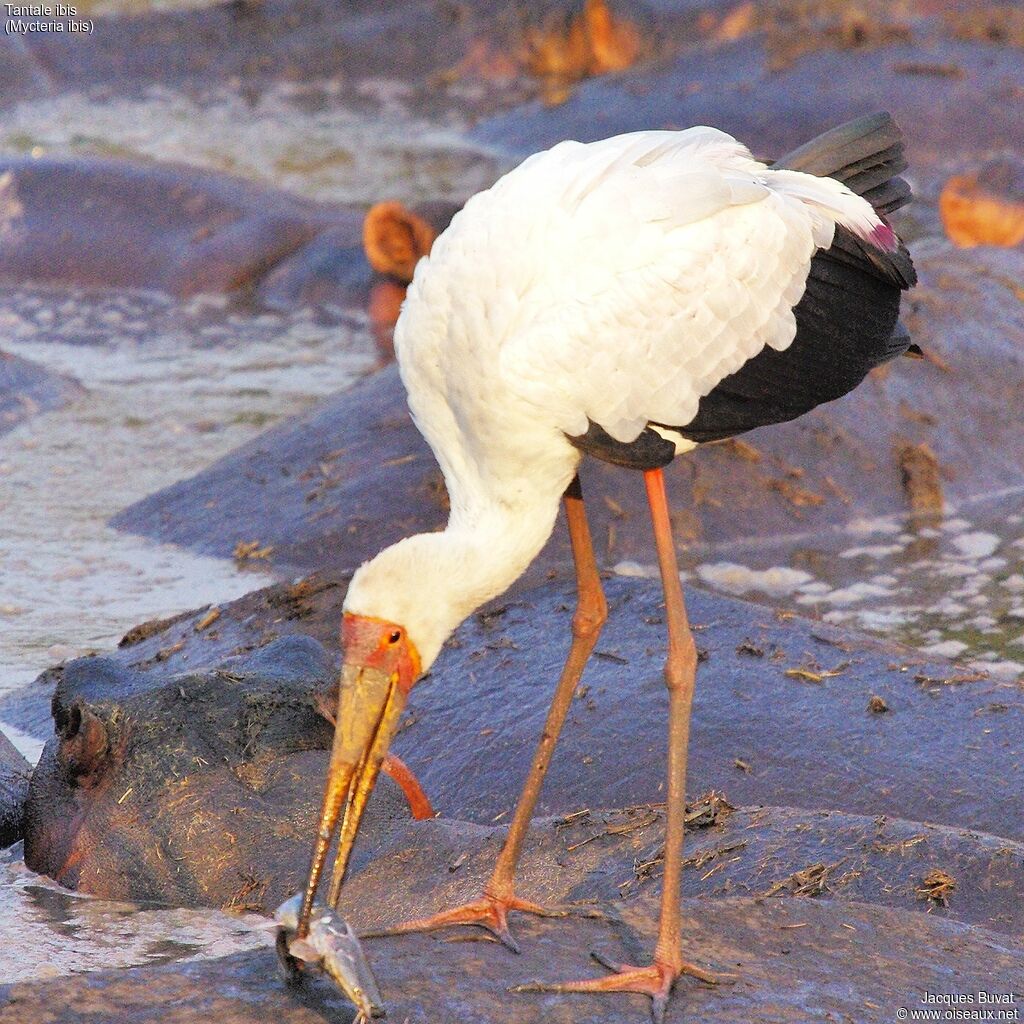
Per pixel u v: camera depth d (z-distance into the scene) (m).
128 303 23.64
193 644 13.02
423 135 32.00
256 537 15.60
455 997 7.21
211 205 24.66
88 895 10.17
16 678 13.17
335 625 12.85
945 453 16.80
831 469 16.30
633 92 30.31
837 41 30.52
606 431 8.26
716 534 15.52
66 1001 7.14
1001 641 13.42
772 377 8.50
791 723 10.83
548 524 8.38
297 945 7.08
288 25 37.09
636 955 7.66
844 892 8.67
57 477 17.41
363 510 15.53
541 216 8.16
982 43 30.70
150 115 33.50
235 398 19.78
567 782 10.66
